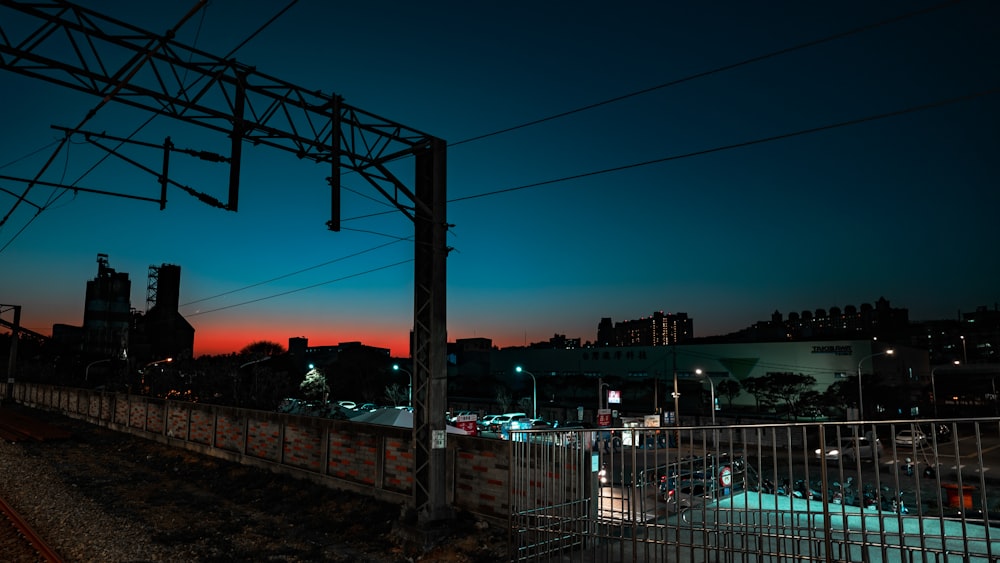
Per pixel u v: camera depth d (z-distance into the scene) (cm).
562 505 954
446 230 1268
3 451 2272
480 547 1063
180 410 2375
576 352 12419
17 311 5241
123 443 2542
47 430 2786
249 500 1504
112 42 955
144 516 1334
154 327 14088
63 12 909
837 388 8738
